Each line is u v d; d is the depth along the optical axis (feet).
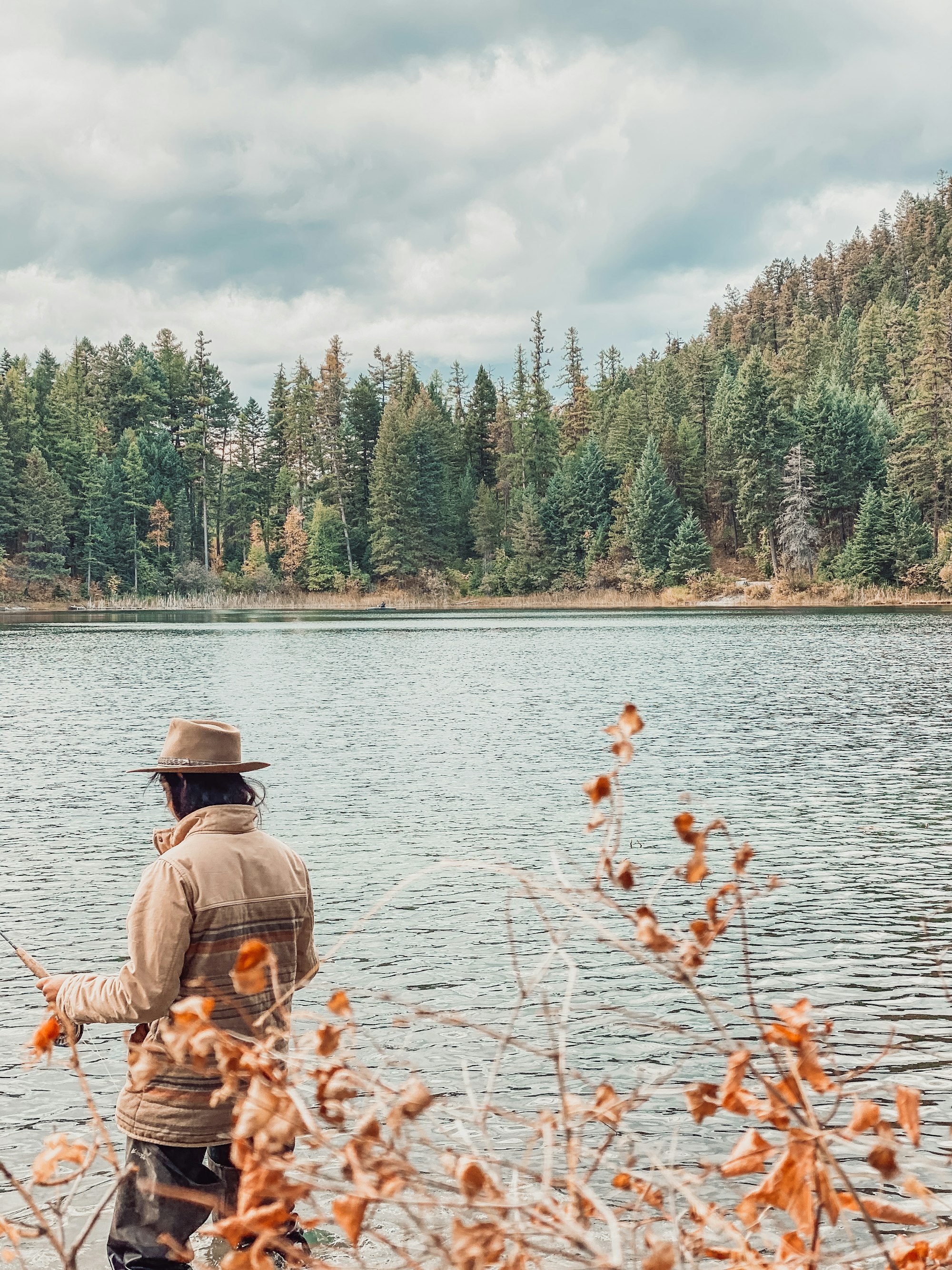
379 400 480.64
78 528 407.85
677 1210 12.75
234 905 10.64
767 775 54.65
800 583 351.87
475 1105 7.08
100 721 81.00
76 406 451.53
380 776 55.21
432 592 413.39
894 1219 7.15
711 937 7.44
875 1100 18.12
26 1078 20.02
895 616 256.93
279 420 501.15
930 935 28.45
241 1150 6.24
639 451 416.26
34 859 38.22
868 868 35.96
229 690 106.52
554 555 411.34
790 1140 6.54
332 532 434.71
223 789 11.36
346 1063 6.59
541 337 515.50
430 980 25.07
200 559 470.39
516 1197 6.57
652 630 215.51
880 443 379.76
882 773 55.06
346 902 31.96
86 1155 7.52
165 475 453.17
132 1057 7.70
